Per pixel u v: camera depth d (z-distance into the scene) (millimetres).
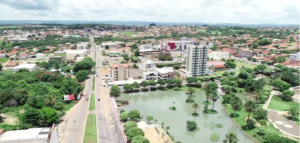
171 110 179250
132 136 120438
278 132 135625
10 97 164750
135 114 150000
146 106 188000
